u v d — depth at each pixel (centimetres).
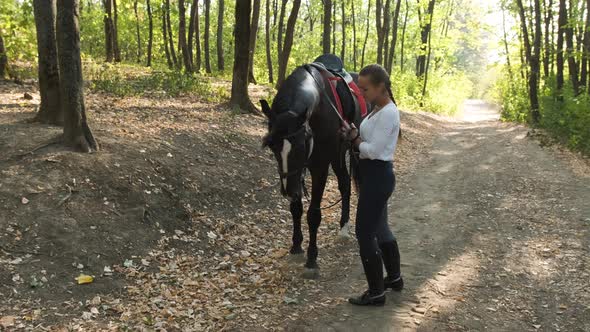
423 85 2905
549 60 2066
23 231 481
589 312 419
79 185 557
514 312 423
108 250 493
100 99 984
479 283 479
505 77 3594
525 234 612
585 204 721
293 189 424
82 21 2712
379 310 423
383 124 392
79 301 420
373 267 416
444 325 400
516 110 2228
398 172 1011
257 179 759
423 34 2994
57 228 495
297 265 517
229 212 645
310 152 450
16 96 920
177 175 655
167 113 937
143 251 511
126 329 380
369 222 407
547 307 431
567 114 1380
